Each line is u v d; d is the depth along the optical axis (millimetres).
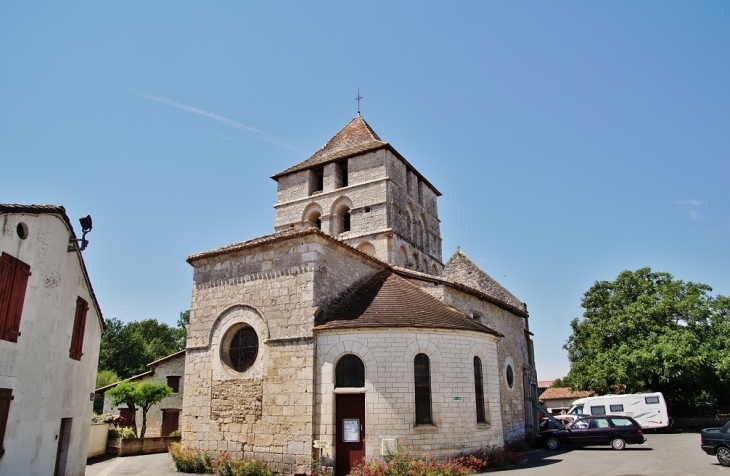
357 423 15070
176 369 30609
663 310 33469
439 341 16094
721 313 34000
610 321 34938
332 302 17438
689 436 27609
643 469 15383
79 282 13453
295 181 31828
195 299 18938
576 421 22922
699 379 31328
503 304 25844
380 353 15422
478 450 15852
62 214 11664
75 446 13961
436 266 34156
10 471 9961
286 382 15977
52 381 11836
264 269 17703
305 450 15016
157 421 29906
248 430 16234
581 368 35938
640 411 30266
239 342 17703
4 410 9695
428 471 13695
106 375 51656
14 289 9922
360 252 19266
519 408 25453
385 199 28141
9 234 9789
